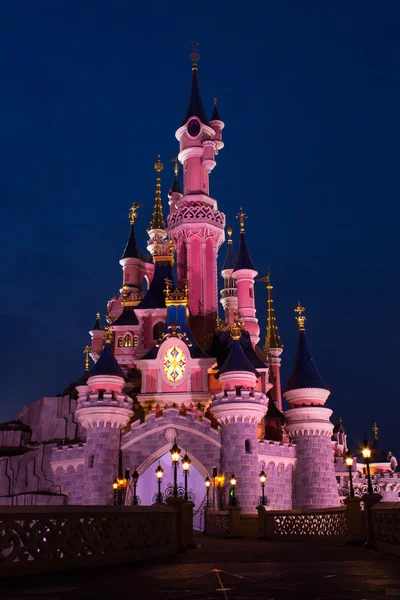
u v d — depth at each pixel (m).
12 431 68.12
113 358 54.75
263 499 43.16
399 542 17.08
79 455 54.84
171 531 19.91
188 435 51.28
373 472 76.94
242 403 49.88
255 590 10.61
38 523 13.42
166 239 85.62
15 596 10.05
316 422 55.62
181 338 58.69
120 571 13.69
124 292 76.75
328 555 17.67
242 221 75.75
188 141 74.50
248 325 70.69
